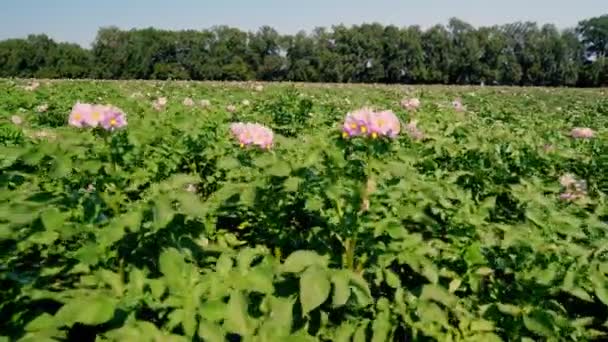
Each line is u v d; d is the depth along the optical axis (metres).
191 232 2.97
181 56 95.56
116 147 3.31
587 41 102.38
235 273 2.52
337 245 3.44
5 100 12.27
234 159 4.16
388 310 2.88
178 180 3.02
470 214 4.00
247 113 11.00
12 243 2.56
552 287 3.19
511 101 24.48
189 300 2.33
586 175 6.79
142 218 2.62
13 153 3.12
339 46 96.00
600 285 3.06
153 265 2.85
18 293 2.40
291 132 9.45
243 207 4.10
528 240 3.45
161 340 2.13
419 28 96.31
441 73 94.62
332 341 2.83
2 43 88.12
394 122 3.33
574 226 3.84
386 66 96.44
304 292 2.34
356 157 3.62
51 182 3.65
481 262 3.35
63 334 2.09
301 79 94.88
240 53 96.62
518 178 5.59
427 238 4.05
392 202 3.54
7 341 2.18
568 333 3.00
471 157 6.25
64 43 92.81
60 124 10.66
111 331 2.11
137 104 10.83
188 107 10.03
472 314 3.12
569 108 21.48
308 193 3.54
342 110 12.77
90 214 2.61
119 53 91.62
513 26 93.31
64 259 2.86
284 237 3.72
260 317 2.46
